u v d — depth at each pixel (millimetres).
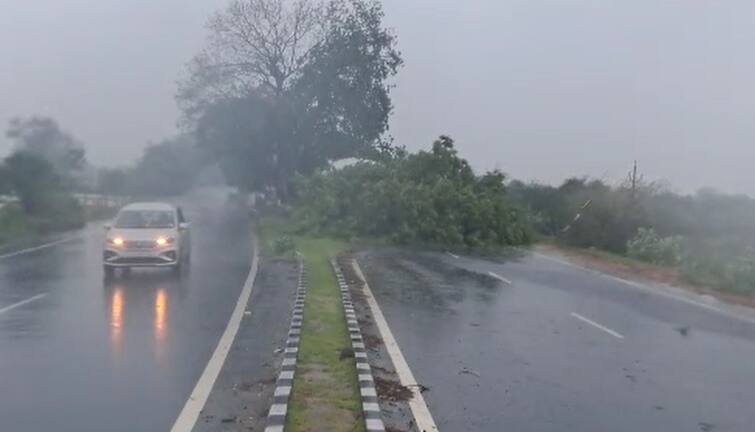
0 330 13219
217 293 18031
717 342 13578
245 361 11078
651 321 15695
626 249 32250
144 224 22438
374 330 13844
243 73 53031
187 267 23188
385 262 26531
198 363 10930
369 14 52719
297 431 7910
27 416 8422
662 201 35938
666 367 11469
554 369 11125
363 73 52469
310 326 13750
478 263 26875
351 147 52969
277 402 8773
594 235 35312
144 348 11891
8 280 19984
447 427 8234
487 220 34938
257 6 51781
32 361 10961
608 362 11703
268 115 52375
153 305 16156
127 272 21922
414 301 17641
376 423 8062
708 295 20031
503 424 8406
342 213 36562
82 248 29641
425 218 33969
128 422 8227
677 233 33375
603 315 16281
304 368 10602
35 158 41156
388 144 53531
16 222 35438
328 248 31141
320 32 52375
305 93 52062
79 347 11906
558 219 41125
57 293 17734
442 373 10664
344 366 10758
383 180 35469
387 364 11180
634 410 9109
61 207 42156
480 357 11805
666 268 26297
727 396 9852
